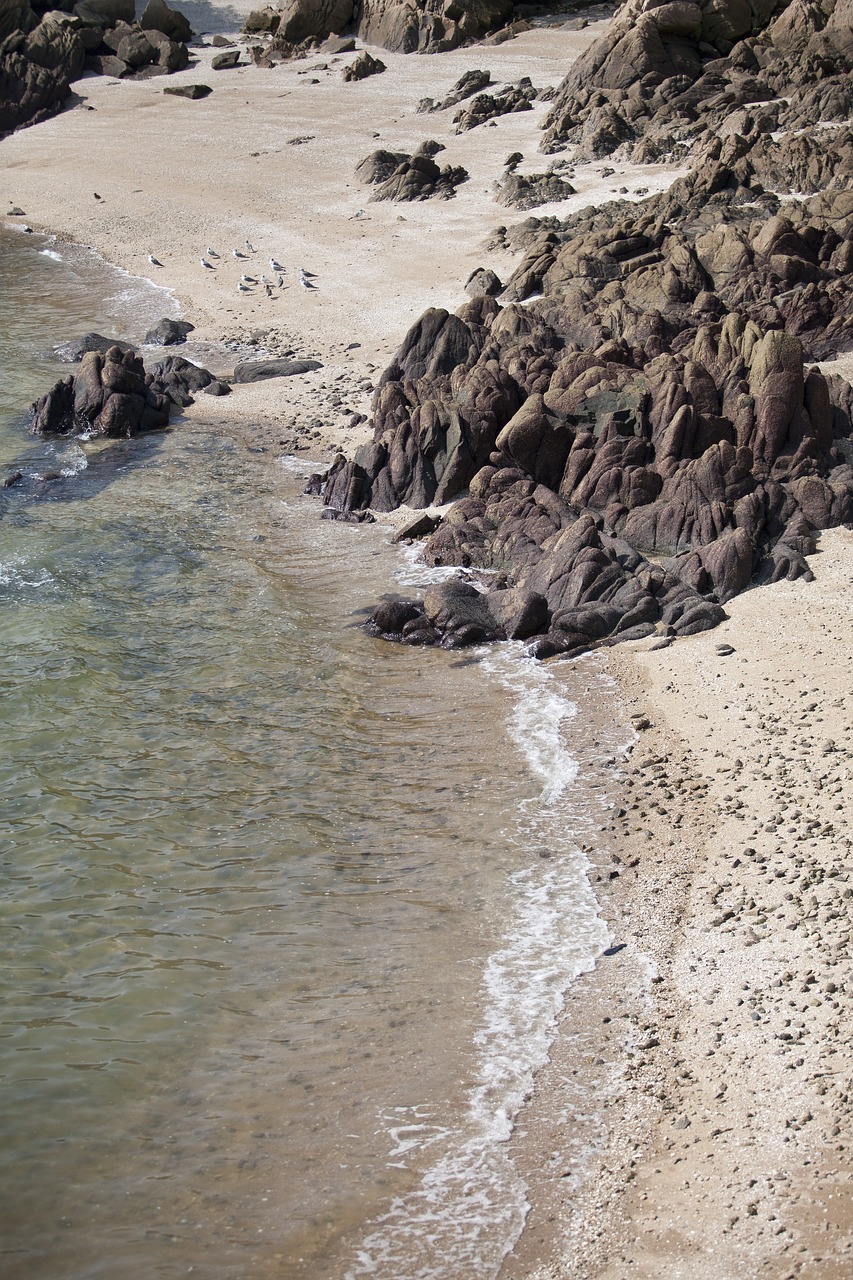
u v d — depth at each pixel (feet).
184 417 150.61
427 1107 54.44
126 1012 60.85
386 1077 56.29
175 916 68.03
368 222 212.64
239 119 276.21
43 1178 51.21
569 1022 59.16
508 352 135.23
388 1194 49.96
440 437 122.93
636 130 230.68
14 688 92.02
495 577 107.04
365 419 144.25
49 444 144.15
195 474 133.69
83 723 87.86
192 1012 60.80
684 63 242.99
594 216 189.26
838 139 198.39
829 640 92.07
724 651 92.38
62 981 63.10
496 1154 51.75
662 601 99.81
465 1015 59.98
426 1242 47.60
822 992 57.67
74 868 72.18
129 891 70.23
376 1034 58.95
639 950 63.67
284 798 79.05
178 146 263.29
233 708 89.92
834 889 65.10
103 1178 51.21
